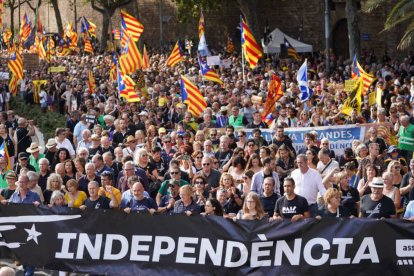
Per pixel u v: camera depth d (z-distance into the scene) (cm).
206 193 2028
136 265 1638
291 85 3809
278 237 1563
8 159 2394
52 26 10838
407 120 2458
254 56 3684
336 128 2625
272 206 1769
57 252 1680
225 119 3086
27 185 1888
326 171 2070
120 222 1645
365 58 6581
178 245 1616
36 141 2852
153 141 2552
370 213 1641
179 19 7731
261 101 3139
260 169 2041
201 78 4550
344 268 1542
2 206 1698
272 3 7788
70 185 1880
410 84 4100
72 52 7938
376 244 1532
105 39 8612
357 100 2977
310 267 1552
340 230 1541
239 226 1580
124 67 3706
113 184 2095
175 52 4694
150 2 8988
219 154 2378
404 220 1523
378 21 6925
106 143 2519
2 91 4953
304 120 2848
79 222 1670
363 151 2138
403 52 6794
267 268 1570
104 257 1658
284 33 7712
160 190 1962
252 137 2488
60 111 4819
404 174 2134
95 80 5356
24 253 1697
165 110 3575
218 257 1593
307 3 7575
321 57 6719
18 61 4809
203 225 1598
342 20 7356
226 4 8244
